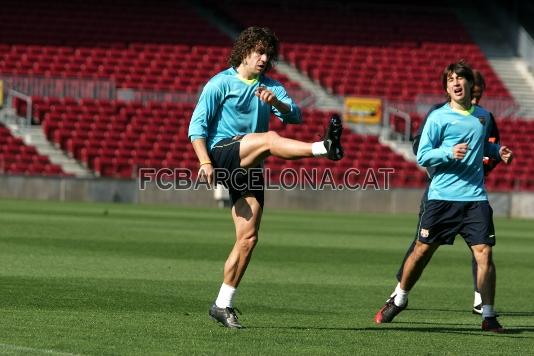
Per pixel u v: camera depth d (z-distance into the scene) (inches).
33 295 725.9
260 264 1067.3
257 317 666.8
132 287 808.3
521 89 3166.8
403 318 701.9
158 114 2610.7
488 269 637.3
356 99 2701.8
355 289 872.3
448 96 665.6
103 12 3024.1
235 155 584.4
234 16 3216.0
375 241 1461.6
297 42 3169.3
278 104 589.3
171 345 524.1
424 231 642.2
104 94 2613.2
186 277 903.7
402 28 3302.2
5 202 2068.2
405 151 2714.1
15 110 2527.1
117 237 1320.1
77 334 551.5
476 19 3440.0
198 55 2962.6
